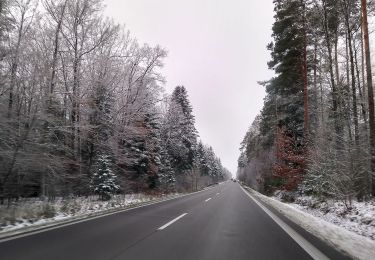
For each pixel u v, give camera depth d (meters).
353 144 19.83
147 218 14.67
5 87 19.03
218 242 9.43
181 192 47.38
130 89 32.47
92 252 7.91
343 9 24.61
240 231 11.47
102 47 29.58
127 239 9.64
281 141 34.91
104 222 13.14
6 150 17.62
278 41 30.58
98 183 25.67
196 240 9.66
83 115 26.52
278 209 19.97
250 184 92.69
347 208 17.67
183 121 53.09
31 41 23.00
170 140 49.44
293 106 37.88
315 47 30.56
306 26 28.69
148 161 36.78
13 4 22.77
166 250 8.27
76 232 10.66
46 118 18.41
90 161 28.03
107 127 29.81
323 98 33.16
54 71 22.70
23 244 8.68
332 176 18.73
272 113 46.53
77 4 26.89
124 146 32.56
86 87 26.98
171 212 17.47
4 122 17.66
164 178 43.41
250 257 7.75
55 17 26.42
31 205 16.75
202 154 102.31
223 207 20.78
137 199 27.48
